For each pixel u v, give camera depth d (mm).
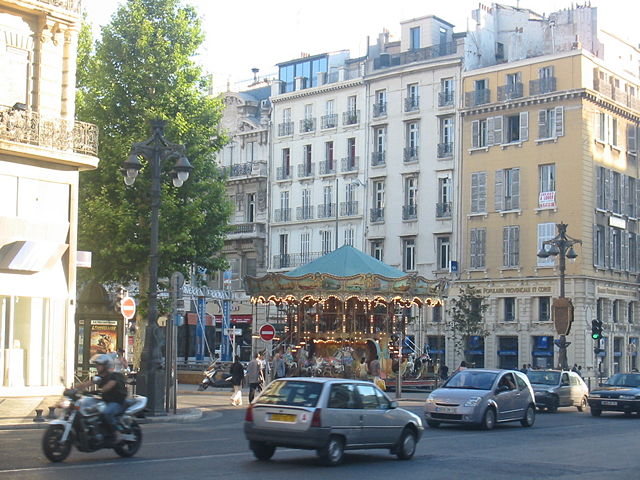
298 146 72750
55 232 31891
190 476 14648
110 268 38938
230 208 41094
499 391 26094
